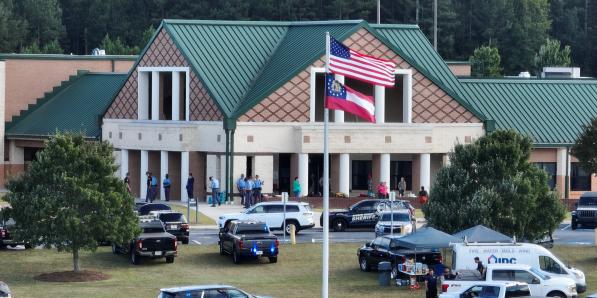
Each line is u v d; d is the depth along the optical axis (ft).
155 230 251.19
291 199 338.95
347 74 191.42
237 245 245.24
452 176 251.80
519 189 245.65
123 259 251.60
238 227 249.96
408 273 221.66
